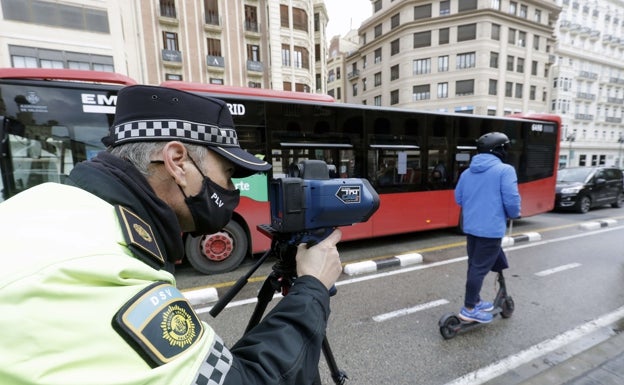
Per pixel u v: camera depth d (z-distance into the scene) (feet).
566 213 33.37
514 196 8.38
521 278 14.06
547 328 9.80
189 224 2.74
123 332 1.59
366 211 3.87
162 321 1.78
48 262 1.58
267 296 4.11
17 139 11.35
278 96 15.42
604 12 136.15
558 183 34.99
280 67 75.20
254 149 14.75
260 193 15.39
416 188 19.70
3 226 1.77
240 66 72.54
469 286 9.20
